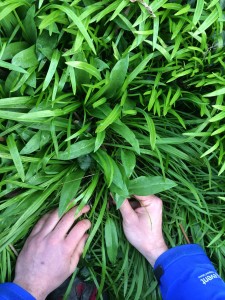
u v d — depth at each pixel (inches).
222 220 16.0
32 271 14.7
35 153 14.5
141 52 14.3
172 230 16.6
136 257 16.5
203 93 15.3
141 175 15.6
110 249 15.4
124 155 14.0
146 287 16.4
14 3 12.3
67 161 14.7
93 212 15.4
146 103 15.0
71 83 13.1
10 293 14.1
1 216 13.9
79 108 14.5
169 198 16.2
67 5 12.9
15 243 16.0
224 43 14.5
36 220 15.6
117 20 13.6
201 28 13.2
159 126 15.4
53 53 12.8
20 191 14.8
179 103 15.7
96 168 14.9
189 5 13.4
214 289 13.7
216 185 15.8
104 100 13.6
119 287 16.0
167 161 14.7
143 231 15.2
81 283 17.3
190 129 15.3
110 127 13.9
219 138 14.3
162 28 14.5
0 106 12.7
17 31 13.6
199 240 15.9
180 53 14.1
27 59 12.9
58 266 14.8
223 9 14.3
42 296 14.8
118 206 13.7
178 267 14.6
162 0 13.0
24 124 13.3
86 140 13.9
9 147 13.0
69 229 15.6
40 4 12.3
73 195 13.7
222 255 16.3
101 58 14.8
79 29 12.3
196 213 16.1
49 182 14.1
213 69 15.1
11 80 13.1
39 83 14.0
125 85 13.5
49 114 12.8
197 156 15.0
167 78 14.9
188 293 13.9
